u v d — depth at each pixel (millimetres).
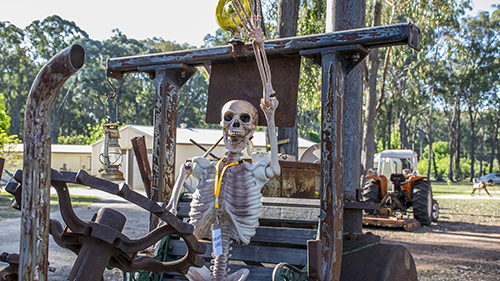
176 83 3863
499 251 8141
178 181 3277
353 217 3998
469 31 43000
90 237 2111
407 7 15625
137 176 24266
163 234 2221
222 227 3123
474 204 18828
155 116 3730
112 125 4477
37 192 1636
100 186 1926
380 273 3227
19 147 27625
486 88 46281
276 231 3469
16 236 8617
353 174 4496
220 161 3219
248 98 3496
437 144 61938
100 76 53906
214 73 3658
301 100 14789
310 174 5234
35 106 1640
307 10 14289
